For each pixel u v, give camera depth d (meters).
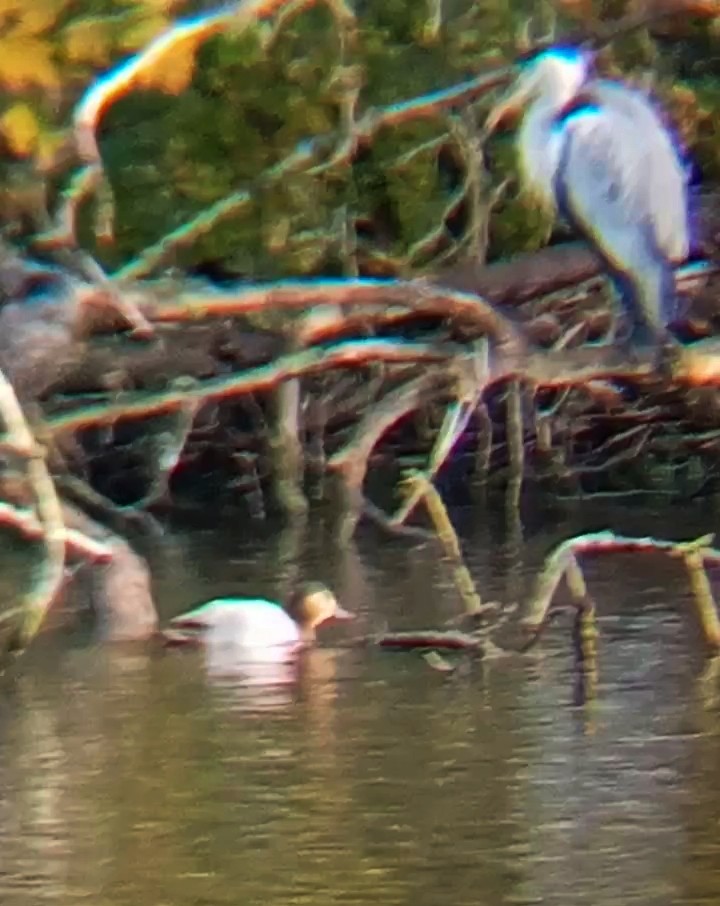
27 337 12.77
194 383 13.77
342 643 11.80
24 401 13.09
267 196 14.68
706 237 15.37
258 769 9.70
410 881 8.42
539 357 12.66
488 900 8.33
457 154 15.86
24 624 11.69
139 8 12.32
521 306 14.98
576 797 9.30
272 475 15.97
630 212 13.06
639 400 16.30
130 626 12.05
